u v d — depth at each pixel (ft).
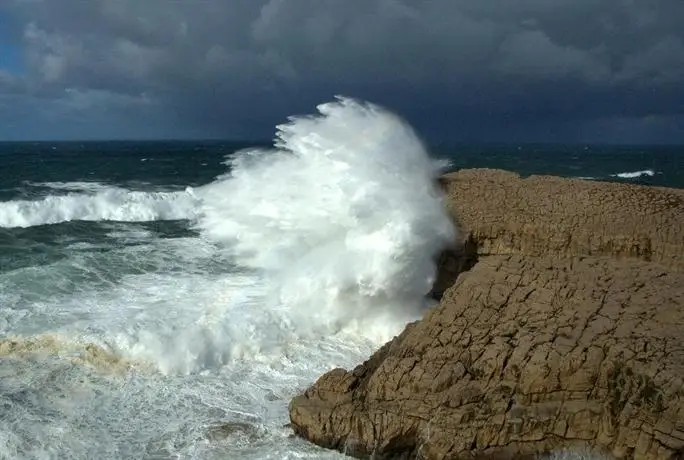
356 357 33.37
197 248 49.55
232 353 32.12
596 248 38.60
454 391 25.38
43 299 37.06
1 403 26.30
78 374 29.04
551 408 24.38
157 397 28.07
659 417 22.57
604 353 25.23
